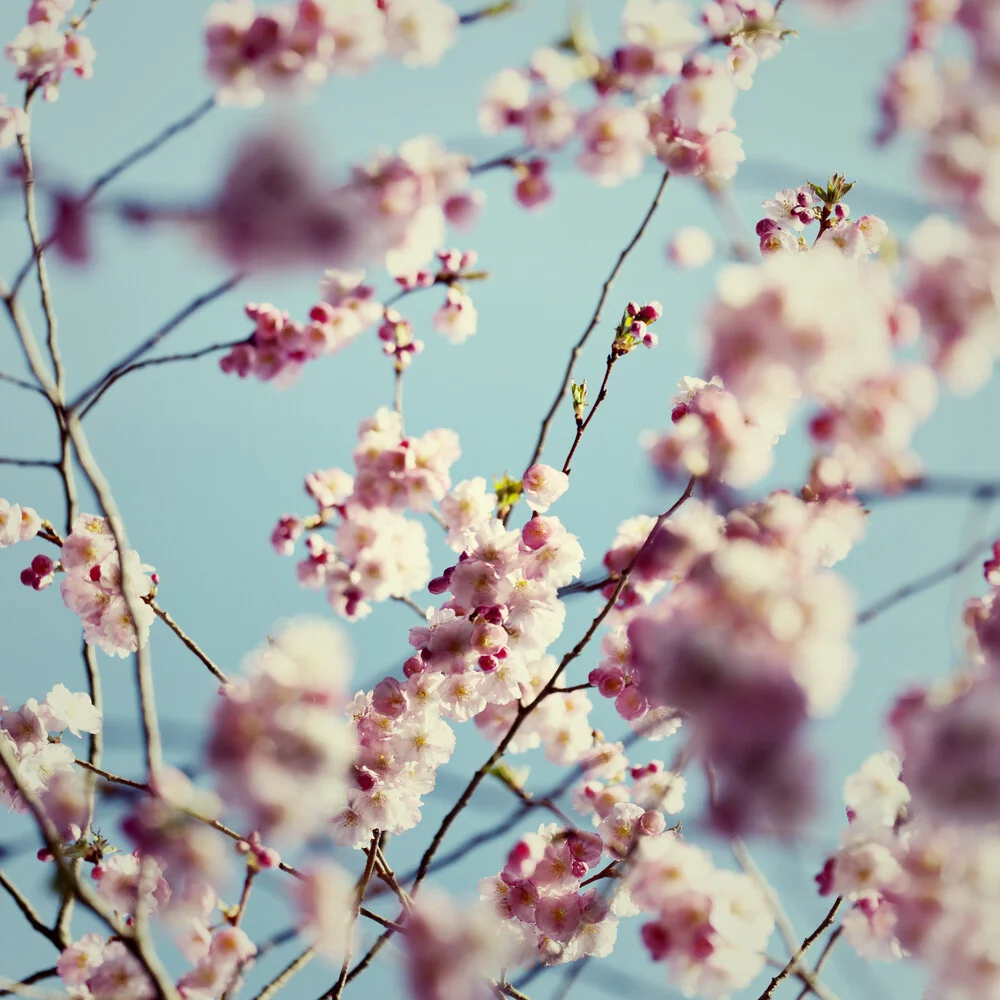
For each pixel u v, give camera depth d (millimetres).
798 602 2131
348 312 2234
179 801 2164
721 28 2174
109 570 2283
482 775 2281
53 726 2293
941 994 2193
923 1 2146
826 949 2209
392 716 2311
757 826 2145
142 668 2172
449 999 2211
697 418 2180
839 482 2174
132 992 2223
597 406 2303
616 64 2162
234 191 2105
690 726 2148
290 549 2254
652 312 2297
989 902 2184
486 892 2328
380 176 2133
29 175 2135
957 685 2154
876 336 2129
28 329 2172
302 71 2146
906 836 2199
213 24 2145
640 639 2156
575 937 2322
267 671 2145
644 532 2293
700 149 2174
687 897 2189
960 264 2135
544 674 2375
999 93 2135
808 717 2125
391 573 2250
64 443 2238
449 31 2152
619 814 2336
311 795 2146
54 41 2234
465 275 2252
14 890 2246
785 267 2133
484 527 2303
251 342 2227
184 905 2213
